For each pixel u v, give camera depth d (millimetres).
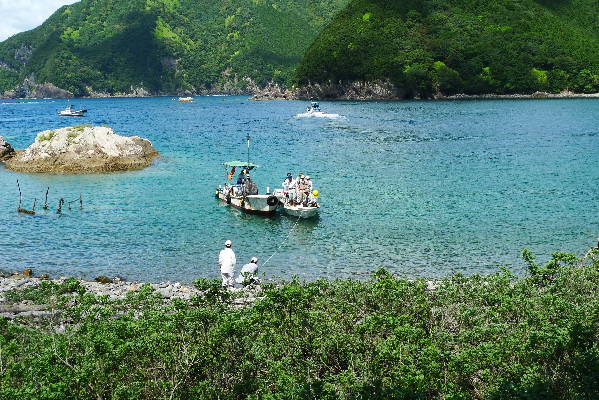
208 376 10336
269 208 28984
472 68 167125
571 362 10117
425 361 9891
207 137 67438
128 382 10086
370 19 183375
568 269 15070
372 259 22188
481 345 10328
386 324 11469
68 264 21906
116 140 46125
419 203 31562
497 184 36781
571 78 166875
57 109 158250
